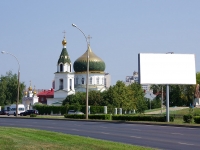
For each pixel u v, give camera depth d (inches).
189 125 1444.4
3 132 975.6
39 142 725.9
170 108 3806.6
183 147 754.8
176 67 1749.5
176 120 1987.0
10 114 3619.6
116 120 1930.4
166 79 1737.2
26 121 1988.2
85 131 1205.7
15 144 676.1
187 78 1756.9
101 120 1943.9
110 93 3996.1
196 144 813.9
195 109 3184.1
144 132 1163.3
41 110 4089.6
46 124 1653.5
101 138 954.7
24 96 5019.7
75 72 4579.2
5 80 5068.9
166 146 773.3
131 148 686.5
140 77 1713.8
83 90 4507.9
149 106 5324.8
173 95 4559.5
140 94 4379.9
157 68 1732.3
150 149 683.4
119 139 930.1
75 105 3811.5
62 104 4254.4
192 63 1768.0
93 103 4015.8
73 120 2110.0
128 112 4165.8
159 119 1766.7
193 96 4207.7
